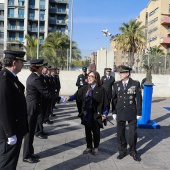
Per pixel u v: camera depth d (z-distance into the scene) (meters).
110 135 6.55
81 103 5.00
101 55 14.66
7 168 3.13
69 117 8.66
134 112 4.88
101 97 4.83
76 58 15.39
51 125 7.49
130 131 4.93
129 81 4.96
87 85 4.93
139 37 46.44
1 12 61.59
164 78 15.69
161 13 61.62
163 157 5.08
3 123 2.89
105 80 8.36
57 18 63.97
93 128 4.98
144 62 15.48
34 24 61.56
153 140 6.24
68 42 35.19
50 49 15.38
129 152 5.26
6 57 3.08
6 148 3.10
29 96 4.52
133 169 4.43
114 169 4.40
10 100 2.94
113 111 5.12
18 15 60.41
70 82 15.12
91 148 5.17
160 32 61.59
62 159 4.80
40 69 4.77
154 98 15.18
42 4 60.78
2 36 61.25
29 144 4.57
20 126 3.16
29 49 18.59
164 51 60.97
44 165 4.49
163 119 8.87
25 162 4.58
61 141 5.93
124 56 15.21
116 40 49.25
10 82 3.00
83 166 4.49
